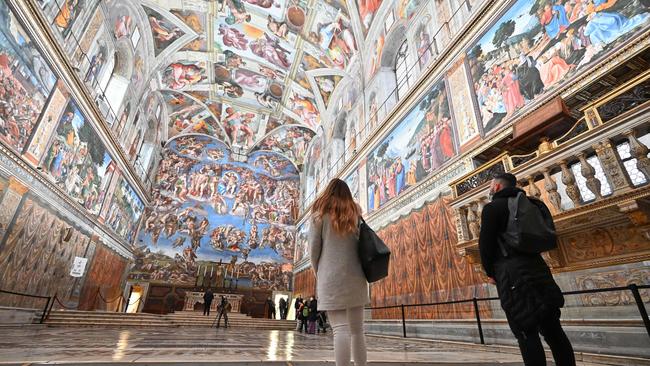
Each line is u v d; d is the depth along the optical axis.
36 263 10.82
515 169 5.86
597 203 4.39
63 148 11.90
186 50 21.27
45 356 2.31
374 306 11.84
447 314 8.03
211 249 24.17
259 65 23.25
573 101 5.98
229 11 19.38
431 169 9.95
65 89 11.57
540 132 6.15
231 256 24.42
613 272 4.68
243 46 21.86
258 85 25.12
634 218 4.06
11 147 9.18
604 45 5.60
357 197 15.44
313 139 26.88
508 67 7.75
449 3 10.74
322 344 5.44
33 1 9.30
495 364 2.87
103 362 2.01
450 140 9.30
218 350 3.41
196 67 22.94
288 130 28.17
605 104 4.68
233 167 27.89
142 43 17.92
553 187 5.09
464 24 9.54
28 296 10.31
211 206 25.72
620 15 5.44
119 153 17.02
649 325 3.31
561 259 5.40
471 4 9.58
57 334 5.99
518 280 2.01
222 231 25.09
